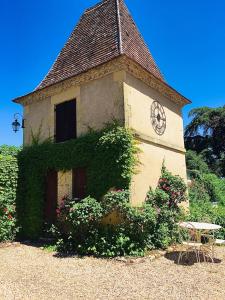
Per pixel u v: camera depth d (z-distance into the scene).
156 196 9.89
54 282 6.25
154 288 5.82
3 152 14.49
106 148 9.81
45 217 11.66
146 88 11.34
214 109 36.44
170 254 8.70
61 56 13.81
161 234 9.38
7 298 5.27
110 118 10.22
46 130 12.30
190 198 16.39
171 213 9.90
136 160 9.79
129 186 9.32
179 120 13.55
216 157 36.12
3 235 10.83
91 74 11.00
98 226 9.18
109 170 9.73
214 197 19.69
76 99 11.41
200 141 37.22
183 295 5.41
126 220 8.87
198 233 8.82
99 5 13.81
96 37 12.56
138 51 12.53
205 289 5.75
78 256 8.61
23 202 12.06
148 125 11.08
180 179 10.93
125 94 10.02
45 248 9.81
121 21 12.30
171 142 12.49
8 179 11.57
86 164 10.44
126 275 6.72
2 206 11.05
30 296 5.38
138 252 8.40
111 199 8.85
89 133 10.70
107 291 5.66
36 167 11.98
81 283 6.17
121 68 10.21
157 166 11.20
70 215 8.93
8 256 8.84
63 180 11.19
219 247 9.85
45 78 13.73
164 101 12.50
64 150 11.09
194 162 29.41
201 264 7.66
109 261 7.99
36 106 12.96
